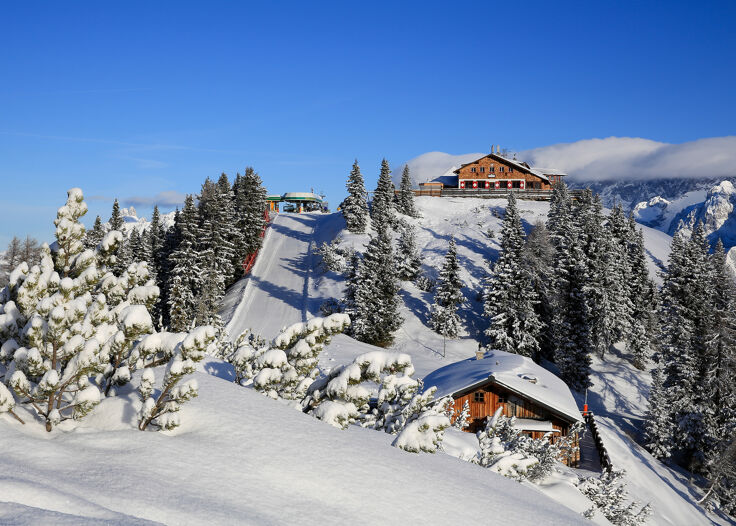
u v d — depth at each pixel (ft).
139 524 13.00
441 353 176.55
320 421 24.79
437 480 22.16
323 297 211.41
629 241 226.79
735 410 134.41
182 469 17.42
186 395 19.92
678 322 146.30
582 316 175.22
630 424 148.97
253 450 19.75
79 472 16.08
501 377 91.81
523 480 38.58
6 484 13.37
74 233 24.34
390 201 301.63
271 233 309.63
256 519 15.35
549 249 202.80
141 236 239.91
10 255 181.37
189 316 180.45
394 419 33.53
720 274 151.43
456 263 194.70
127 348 21.61
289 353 30.40
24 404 20.42
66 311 20.26
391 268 182.09
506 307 179.01
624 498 51.98
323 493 18.10
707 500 111.96
